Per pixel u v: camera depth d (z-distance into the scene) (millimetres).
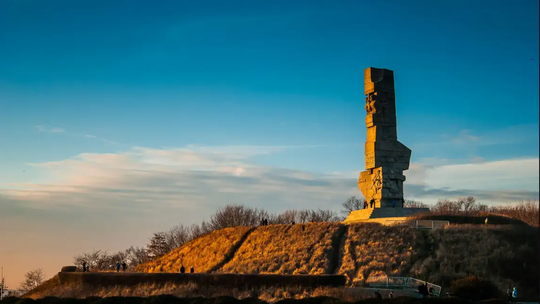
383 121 92250
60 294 71312
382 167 90688
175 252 104875
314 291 61750
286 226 91750
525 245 69375
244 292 64562
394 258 71438
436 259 69000
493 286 57781
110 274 73625
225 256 90188
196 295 64562
